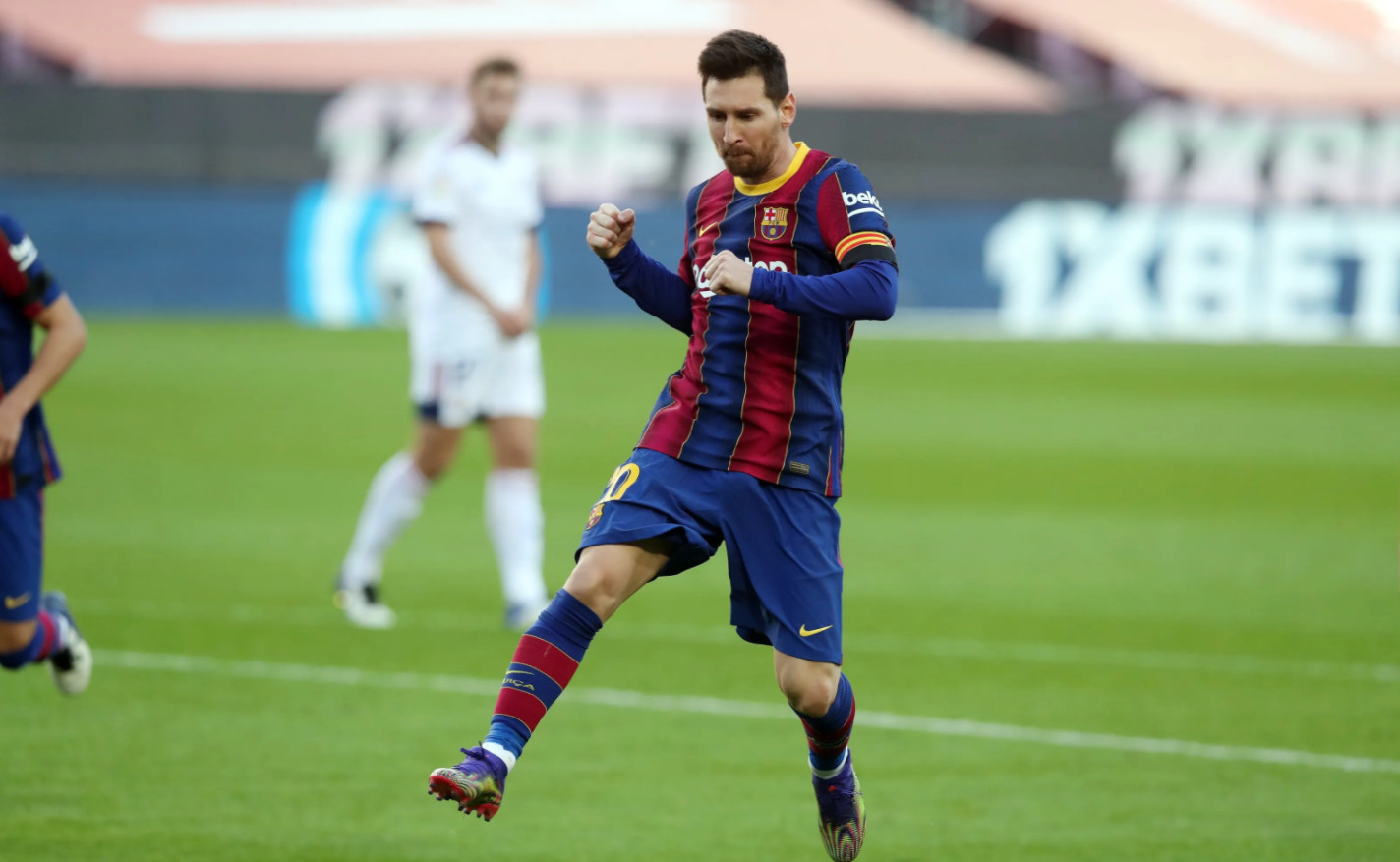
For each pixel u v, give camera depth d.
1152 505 36.97
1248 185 82.38
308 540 31.97
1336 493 38.66
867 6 111.44
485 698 20.84
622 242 14.16
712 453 13.62
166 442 43.97
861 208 13.32
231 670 22.02
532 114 85.75
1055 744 19.08
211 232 77.25
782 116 13.51
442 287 24.31
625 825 16.02
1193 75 110.75
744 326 13.62
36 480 15.97
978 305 79.62
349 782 17.22
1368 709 20.84
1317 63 112.00
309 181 82.62
